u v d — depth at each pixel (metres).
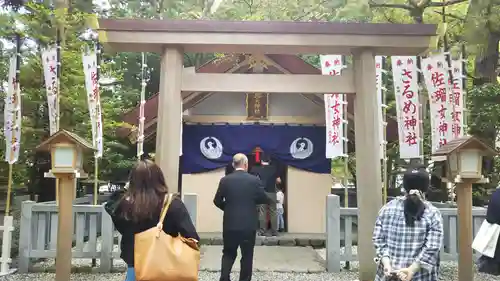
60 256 5.33
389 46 5.85
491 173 9.86
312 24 5.77
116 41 5.68
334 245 6.95
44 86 9.86
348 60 13.34
